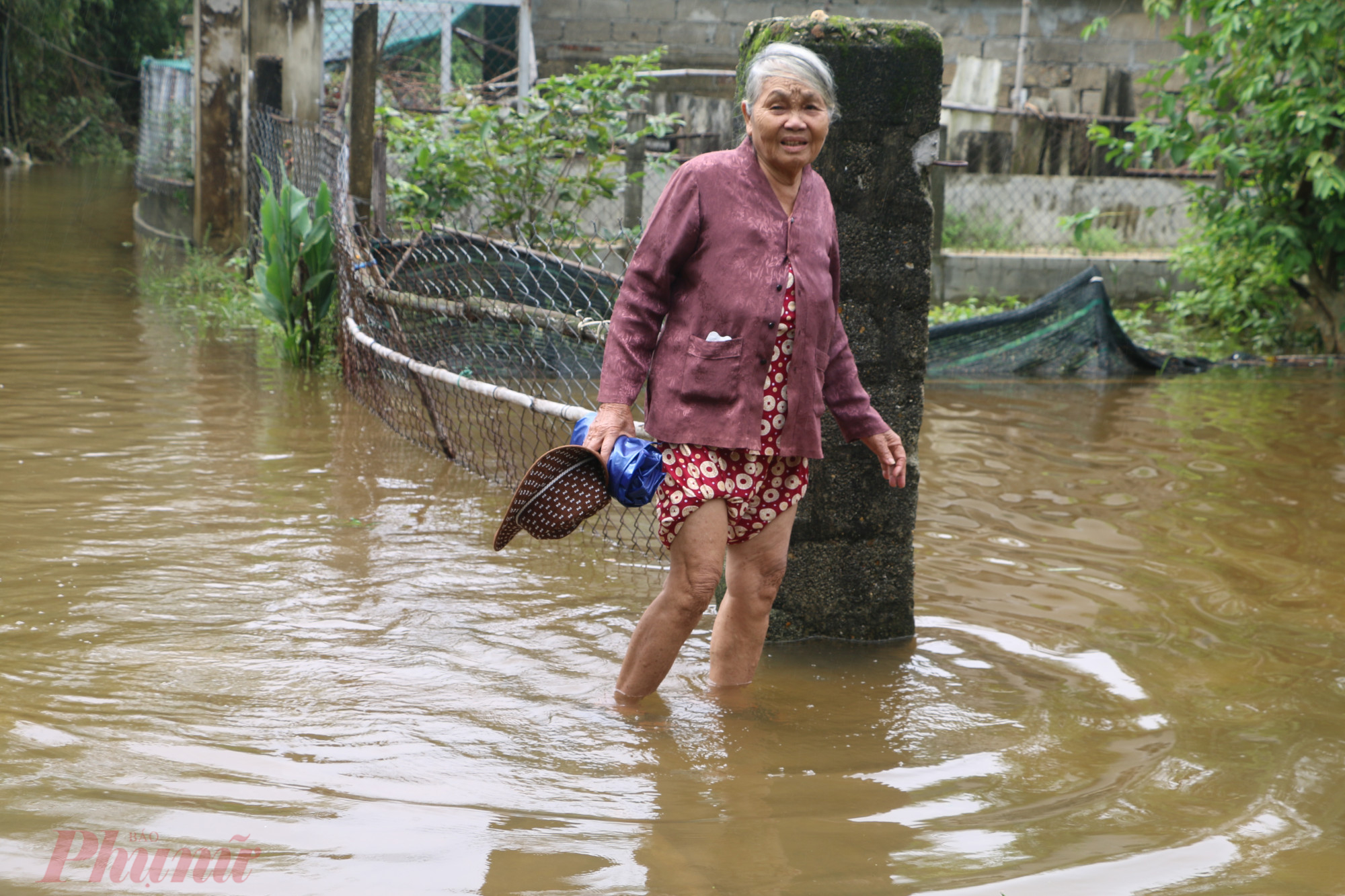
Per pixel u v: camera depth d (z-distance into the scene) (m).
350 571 4.22
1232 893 2.33
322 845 2.41
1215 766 2.94
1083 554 4.68
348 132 8.83
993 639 3.85
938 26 16.56
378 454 5.89
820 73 2.98
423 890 2.25
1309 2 9.13
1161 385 8.52
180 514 4.76
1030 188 13.54
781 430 3.09
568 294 7.17
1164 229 13.62
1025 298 12.05
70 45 28.14
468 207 9.41
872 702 3.36
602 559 4.57
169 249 13.34
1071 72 16.53
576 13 16.38
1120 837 2.56
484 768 2.81
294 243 7.90
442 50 16.17
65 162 27.31
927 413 7.33
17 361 7.63
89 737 2.85
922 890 2.32
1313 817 2.68
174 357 8.07
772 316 3.00
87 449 5.67
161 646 3.46
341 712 3.09
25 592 3.83
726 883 2.33
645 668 3.23
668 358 3.07
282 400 7.00
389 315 6.68
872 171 3.71
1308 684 3.47
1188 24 15.73
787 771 2.88
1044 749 3.03
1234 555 4.68
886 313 3.78
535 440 6.13
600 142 9.38
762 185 3.03
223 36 12.43
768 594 3.32
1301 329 10.52
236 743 2.87
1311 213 10.02
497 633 3.73
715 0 16.33
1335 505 5.38
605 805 2.66
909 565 3.88
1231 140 10.05
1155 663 3.64
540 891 2.27
